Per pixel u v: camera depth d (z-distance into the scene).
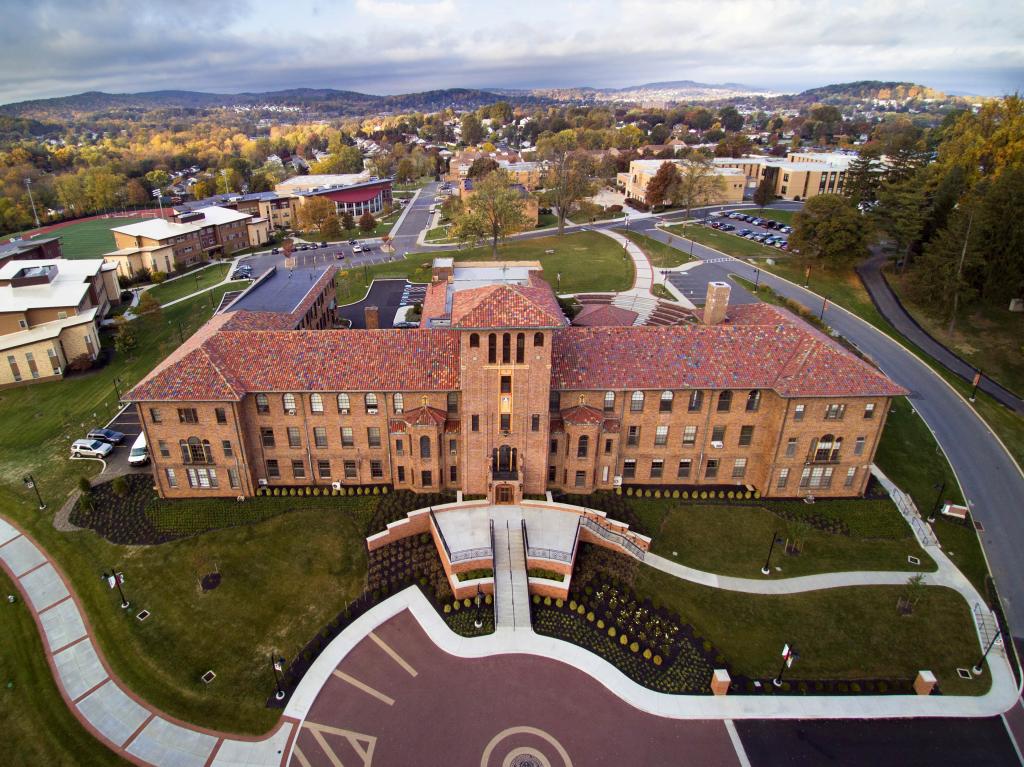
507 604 47.09
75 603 47.78
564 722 39.12
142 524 55.38
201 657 43.34
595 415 54.84
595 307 72.31
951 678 42.72
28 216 193.25
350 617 46.41
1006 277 83.88
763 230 145.62
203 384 53.75
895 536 54.59
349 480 59.22
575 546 50.19
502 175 159.50
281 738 38.22
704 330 58.12
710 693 41.34
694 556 52.22
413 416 54.88
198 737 38.31
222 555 51.72
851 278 109.12
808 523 55.62
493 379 51.62
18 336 83.69
